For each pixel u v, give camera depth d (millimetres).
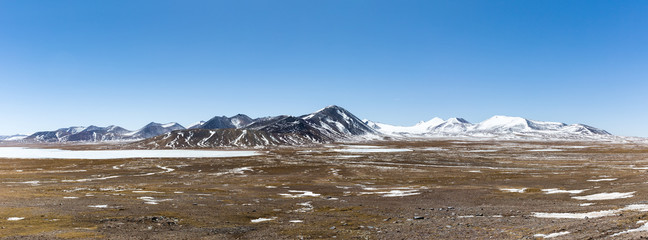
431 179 92625
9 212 42562
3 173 110125
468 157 172625
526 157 169250
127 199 56156
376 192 69500
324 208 48906
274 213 45000
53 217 39719
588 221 30156
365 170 119438
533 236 26406
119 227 35094
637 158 150875
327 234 31500
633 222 27484
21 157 176750
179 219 39938
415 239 28500
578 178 80125
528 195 58250
